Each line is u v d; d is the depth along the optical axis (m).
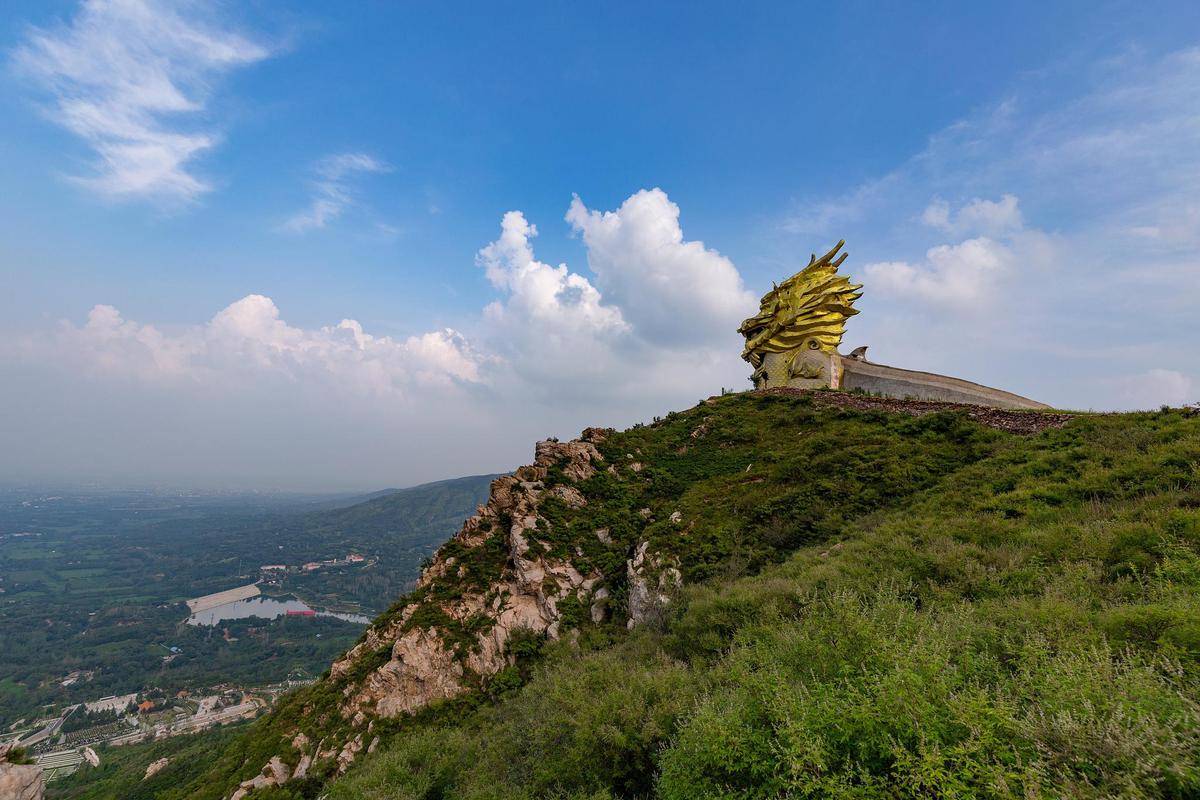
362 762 15.93
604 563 22.00
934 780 4.46
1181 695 4.89
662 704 8.68
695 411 34.81
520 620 20.45
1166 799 4.05
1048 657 6.43
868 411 28.41
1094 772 4.27
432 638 20.12
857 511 19.30
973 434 22.67
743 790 5.76
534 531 23.44
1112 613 7.50
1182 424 16.72
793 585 13.09
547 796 8.70
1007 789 4.18
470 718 16.69
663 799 6.84
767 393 34.94
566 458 28.31
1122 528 11.08
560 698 10.77
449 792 11.09
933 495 18.20
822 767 5.02
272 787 17.11
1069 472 16.22
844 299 37.31
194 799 18.69
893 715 5.21
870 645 6.93
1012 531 13.25
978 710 4.98
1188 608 6.99
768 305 39.91
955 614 8.76
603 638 18.12
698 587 16.86
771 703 6.14
